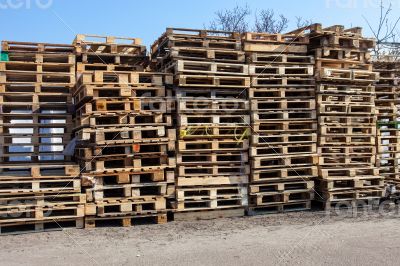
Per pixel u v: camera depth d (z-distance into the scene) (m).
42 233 6.61
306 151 8.41
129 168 7.12
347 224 7.11
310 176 8.28
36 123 7.91
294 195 8.55
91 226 6.96
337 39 8.53
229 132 7.88
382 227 6.87
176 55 7.64
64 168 7.33
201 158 7.88
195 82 7.71
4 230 6.70
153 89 7.38
